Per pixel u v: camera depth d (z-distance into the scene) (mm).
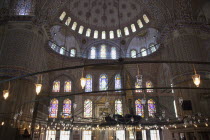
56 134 22016
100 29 27891
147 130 22828
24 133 13688
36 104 18531
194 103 15586
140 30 26062
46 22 18484
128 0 25656
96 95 24578
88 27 27438
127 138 22266
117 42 27656
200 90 15703
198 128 14906
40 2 18078
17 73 15180
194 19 18500
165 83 23391
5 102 14117
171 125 17062
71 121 16359
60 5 20547
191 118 15086
